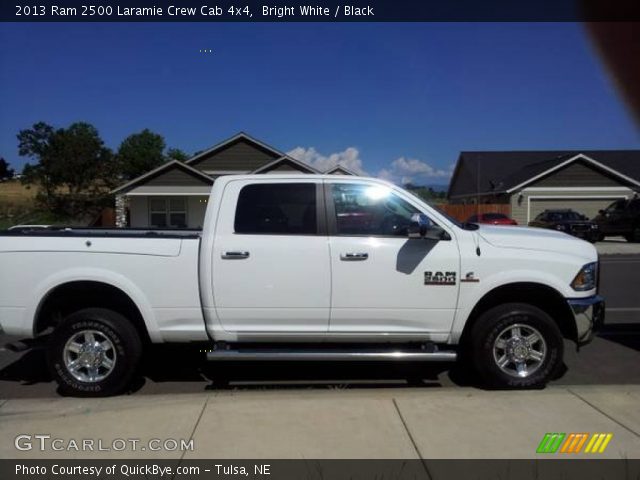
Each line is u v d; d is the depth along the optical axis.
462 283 5.14
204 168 31.45
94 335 5.21
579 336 5.26
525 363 5.23
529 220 32.38
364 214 5.25
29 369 6.27
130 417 4.51
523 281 5.14
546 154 42.56
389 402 4.77
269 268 5.10
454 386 5.54
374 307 5.16
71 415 4.57
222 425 4.32
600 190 32.16
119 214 28.33
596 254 5.37
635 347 7.07
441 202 51.25
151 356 6.60
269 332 5.19
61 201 42.91
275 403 4.77
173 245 5.15
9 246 5.12
